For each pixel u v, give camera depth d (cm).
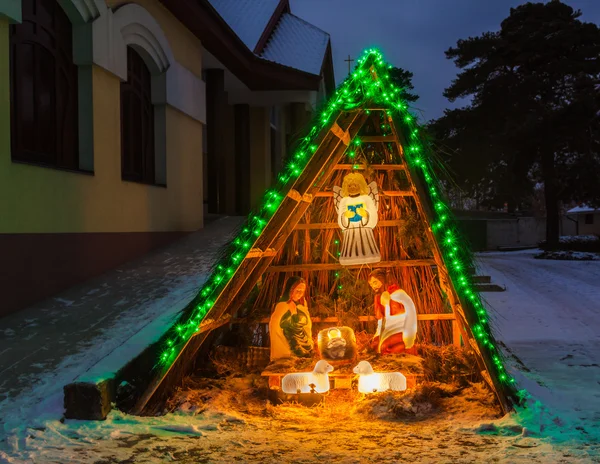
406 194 688
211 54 1552
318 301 712
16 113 808
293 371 585
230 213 1964
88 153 952
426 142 626
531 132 3328
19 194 762
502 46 3528
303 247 724
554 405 565
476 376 635
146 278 923
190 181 1395
